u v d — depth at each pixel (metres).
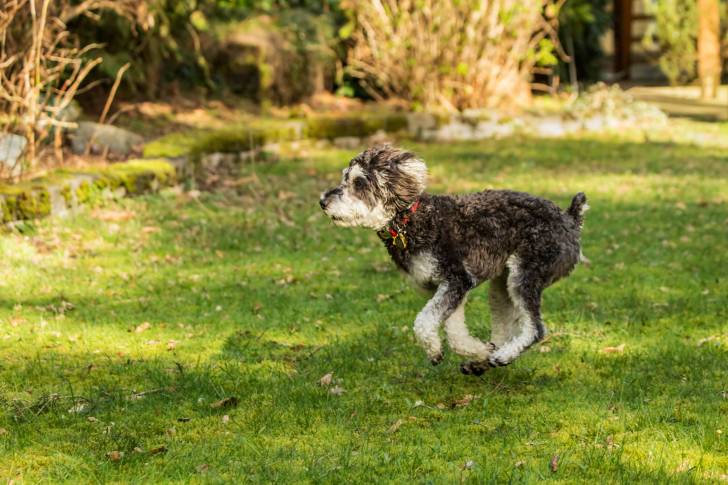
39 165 11.06
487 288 8.20
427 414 5.41
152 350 6.52
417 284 5.81
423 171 5.65
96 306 7.53
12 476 4.54
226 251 9.47
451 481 4.47
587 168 14.04
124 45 14.48
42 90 12.27
